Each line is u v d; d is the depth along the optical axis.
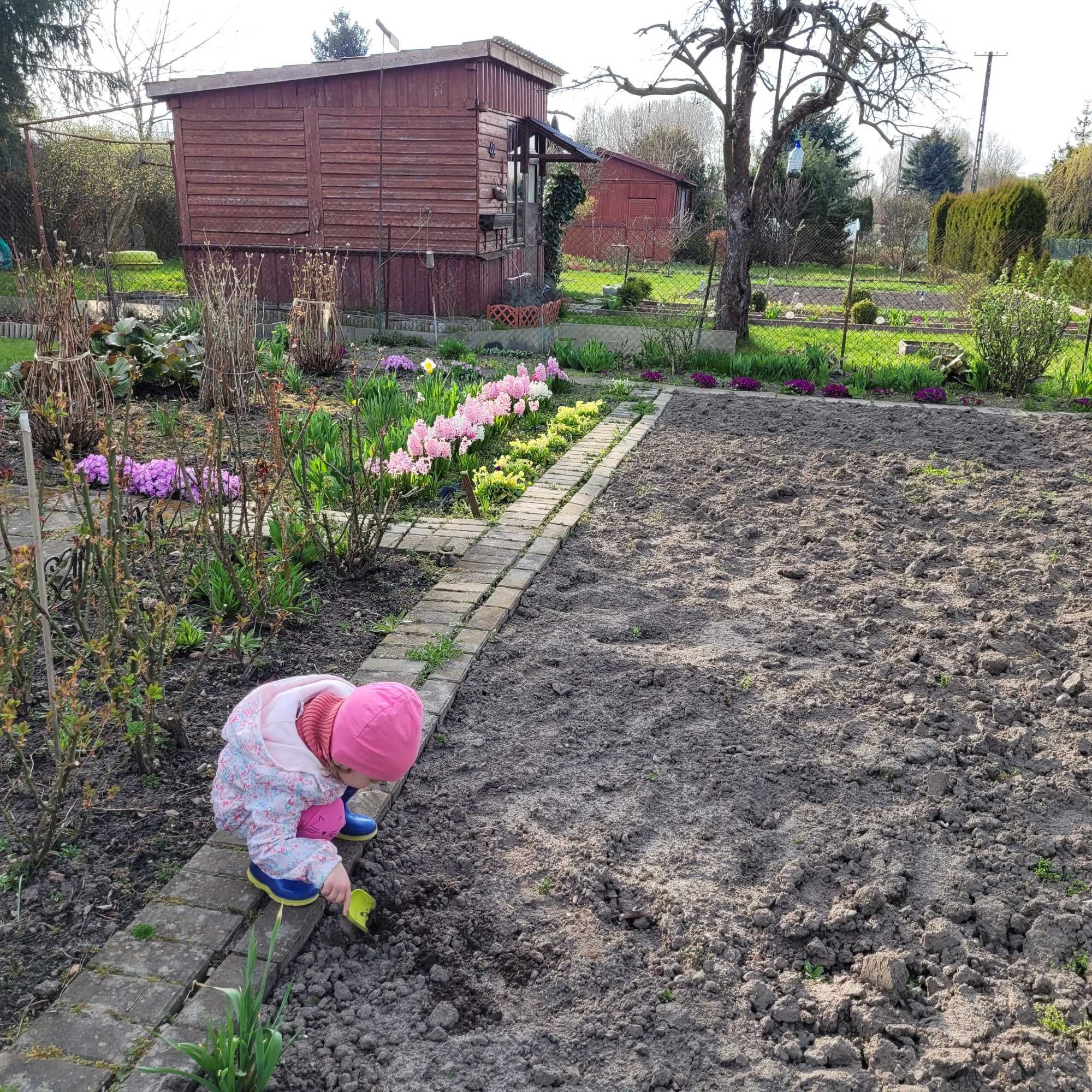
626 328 15.05
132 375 7.96
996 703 4.19
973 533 6.60
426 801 3.39
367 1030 2.46
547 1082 2.32
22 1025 2.32
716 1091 2.34
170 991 2.42
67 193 20.64
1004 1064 2.43
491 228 15.82
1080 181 36.06
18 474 6.61
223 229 16.19
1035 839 3.31
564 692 4.19
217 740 3.60
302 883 2.73
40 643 4.01
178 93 15.55
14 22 23.19
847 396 11.88
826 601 5.38
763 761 3.75
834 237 39.50
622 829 3.30
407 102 15.15
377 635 4.61
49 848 2.87
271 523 5.36
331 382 10.45
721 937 2.83
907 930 2.90
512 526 6.23
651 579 5.62
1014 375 12.27
